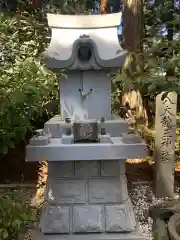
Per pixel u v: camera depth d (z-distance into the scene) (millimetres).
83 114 2434
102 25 2477
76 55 2252
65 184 2338
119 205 2336
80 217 2314
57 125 2297
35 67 2273
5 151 1951
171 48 1612
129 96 3998
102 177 2346
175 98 3174
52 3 5000
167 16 3539
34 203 3006
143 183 3518
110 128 2299
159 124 3246
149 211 2662
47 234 2328
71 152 2064
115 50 2340
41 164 3900
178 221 2154
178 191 3465
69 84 2416
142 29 4090
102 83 2416
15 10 5102
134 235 2309
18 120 1834
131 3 4062
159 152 3264
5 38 3891
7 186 3469
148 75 1567
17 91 1803
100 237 2287
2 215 1394
